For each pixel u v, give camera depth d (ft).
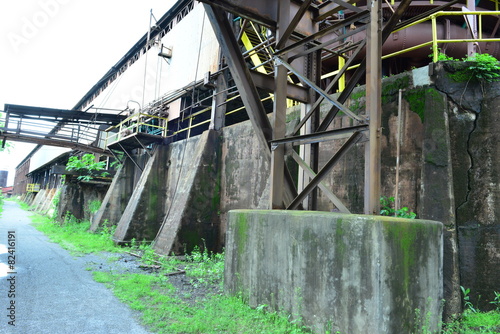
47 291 20.01
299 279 14.19
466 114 19.10
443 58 20.72
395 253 11.84
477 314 16.52
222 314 15.70
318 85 21.35
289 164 27.30
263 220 16.60
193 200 36.78
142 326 14.82
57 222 63.41
